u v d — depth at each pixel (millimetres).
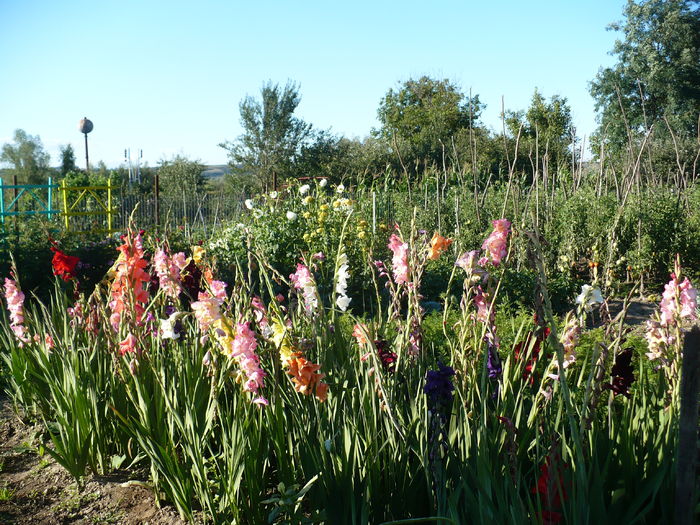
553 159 21594
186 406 2941
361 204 11828
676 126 30344
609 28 34500
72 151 50375
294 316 3545
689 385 1928
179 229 12711
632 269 9258
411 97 44500
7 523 3119
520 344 3143
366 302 7945
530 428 2613
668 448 2219
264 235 9484
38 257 9023
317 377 2656
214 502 2916
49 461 3865
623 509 2213
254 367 2684
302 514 2604
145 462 3701
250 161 39250
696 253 10078
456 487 2400
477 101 40875
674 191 12562
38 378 4105
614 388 2500
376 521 2459
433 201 12797
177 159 41250
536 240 2143
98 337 3688
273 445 3037
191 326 3742
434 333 4586
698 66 31828
